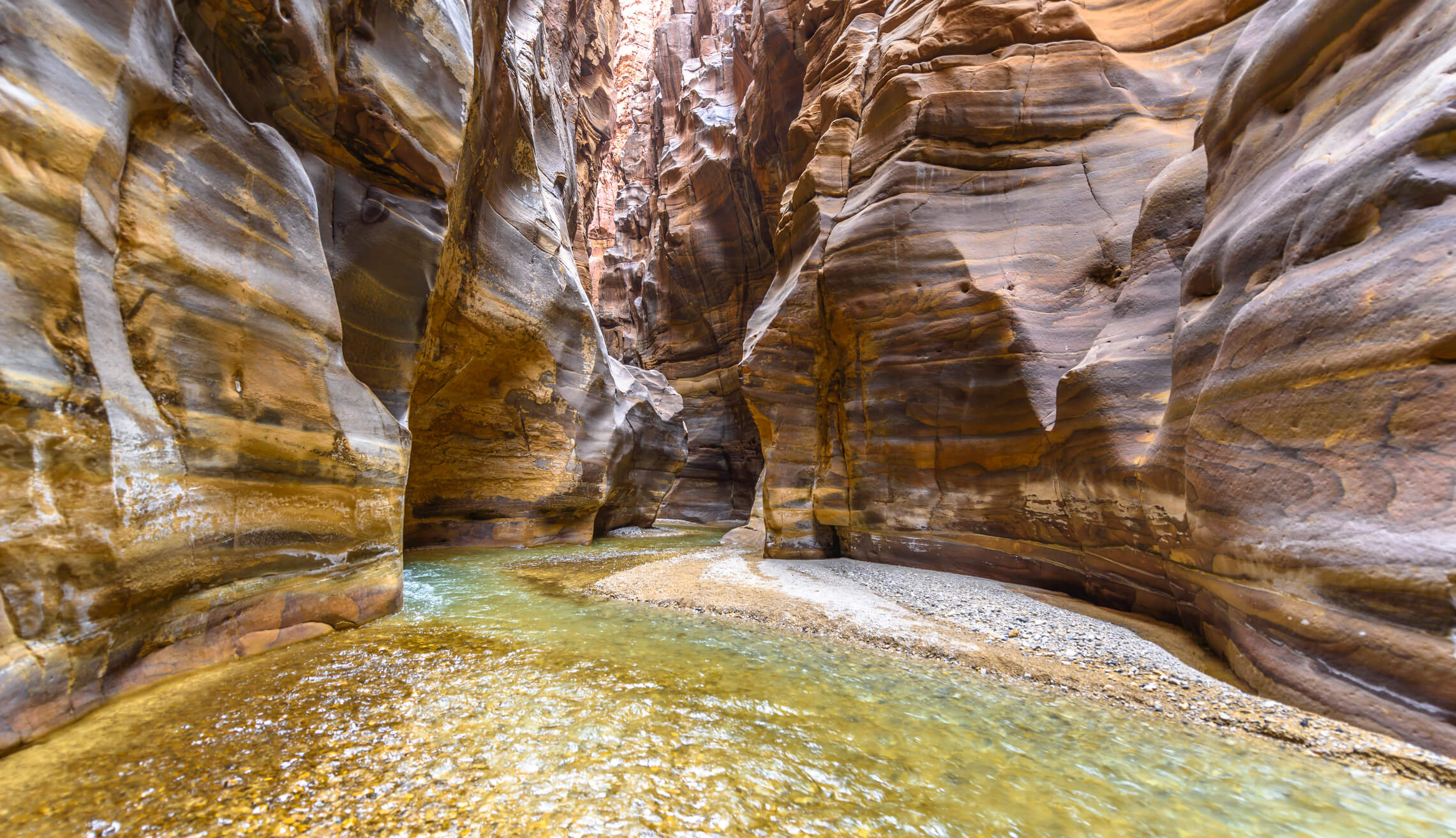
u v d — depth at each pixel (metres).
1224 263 6.07
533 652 6.02
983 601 8.30
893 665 5.88
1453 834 3.08
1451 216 4.05
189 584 5.07
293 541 6.26
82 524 4.06
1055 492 9.16
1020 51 11.99
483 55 12.72
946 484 11.41
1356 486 4.28
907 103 12.87
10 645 3.62
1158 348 7.71
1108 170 10.64
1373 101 5.03
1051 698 4.98
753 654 6.12
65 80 4.12
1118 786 3.56
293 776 3.42
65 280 4.03
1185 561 6.34
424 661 5.63
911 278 11.95
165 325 4.97
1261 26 7.04
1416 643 3.82
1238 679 5.16
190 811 3.03
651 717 4.40
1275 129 6.12
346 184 8.97
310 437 6.52
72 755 3.56
